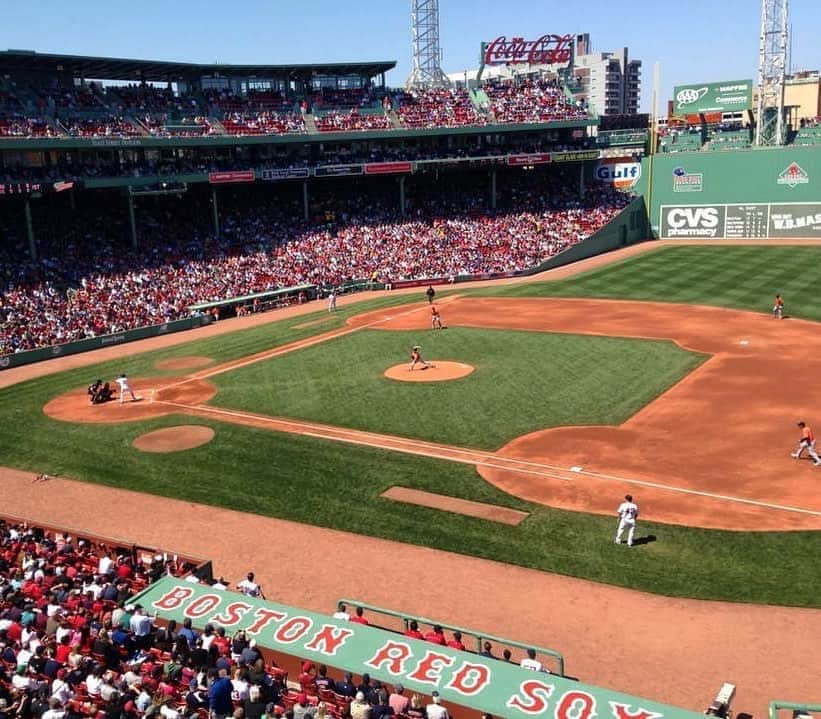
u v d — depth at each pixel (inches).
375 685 609.9
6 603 746.2
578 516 1039.6
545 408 1475.1
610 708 581.0
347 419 1470.2
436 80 4205.2
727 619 800.9
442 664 643.5
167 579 796.0
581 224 3570.4
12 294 2390.5
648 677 714.2
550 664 737.0
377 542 1002.7
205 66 3238.2
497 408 1488.7
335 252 3157.0
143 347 2233.0
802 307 2268.7
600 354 1850.4
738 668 721.0
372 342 2106.3
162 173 2947.8
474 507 1083.3
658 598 845.8
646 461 1206.9
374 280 3021.7
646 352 1850.4
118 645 674.8
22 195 2534.5
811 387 1529.3
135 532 1055.0
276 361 1953.7
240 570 943.7
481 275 3115.2
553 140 3934.5
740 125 4968.0
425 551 973.8
